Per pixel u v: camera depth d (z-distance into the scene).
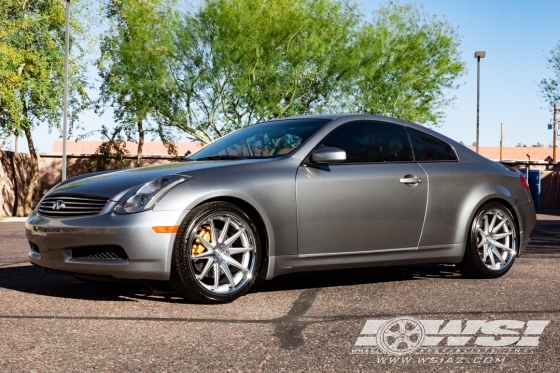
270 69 23.58
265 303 4.93
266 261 5.13
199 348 3.62
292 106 25.06
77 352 3.52
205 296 4.83
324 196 5.33
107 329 4.04
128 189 4.88
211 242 4.89
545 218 19.02
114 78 25.20
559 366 3.33
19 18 22.33
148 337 3.85
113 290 5.41
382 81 27.14
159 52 23.84
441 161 6.10
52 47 22.59
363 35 26.55
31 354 3.47
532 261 7.59
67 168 28.33
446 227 5.96
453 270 6.71
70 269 4.93
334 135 5.63
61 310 4.59
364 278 6.19
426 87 28.20
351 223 5.46
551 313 4.55
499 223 6.32
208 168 5.05
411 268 6.86
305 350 3.60
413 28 28.20
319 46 24.69
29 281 5.88
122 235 4.68
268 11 24.34
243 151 5.70
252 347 3.65
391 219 5.65
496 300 5.03
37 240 5.09
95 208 4.87
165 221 4.72
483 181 6.20
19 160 26.20
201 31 23.77
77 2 23.88
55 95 23.52
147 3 24.70
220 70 23.52
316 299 5.10
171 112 24.14
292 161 5.34
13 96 21.00
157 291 5.36
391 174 5.68
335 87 25.61
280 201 5.15
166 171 5.05
